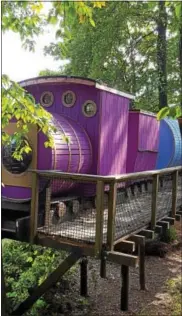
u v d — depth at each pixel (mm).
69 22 4457
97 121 6734
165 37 15289
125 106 7941
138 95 16328
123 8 14734
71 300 6570
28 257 6438
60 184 5688
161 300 6887
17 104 4059
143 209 7367
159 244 9633
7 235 5445
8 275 6203
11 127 5426
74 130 6434
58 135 5785
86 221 5902
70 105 6953
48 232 5129
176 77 16016
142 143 8805
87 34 15219
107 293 7129
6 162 5719
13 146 5578
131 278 7941
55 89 7078
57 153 5535
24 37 4676
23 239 5188
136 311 6430
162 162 10531
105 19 14789
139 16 15156
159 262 8969
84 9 4457
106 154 7039
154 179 6570
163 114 3775
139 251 7184
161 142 10586
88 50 15500
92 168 6742
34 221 5113
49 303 6148
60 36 4629
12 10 4441
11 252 6660
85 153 6391
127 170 8602
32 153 5523
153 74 15812
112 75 15273
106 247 4816
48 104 7145
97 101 6738
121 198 7473
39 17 4590
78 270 7785
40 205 5285
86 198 6656
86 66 15695
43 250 6625
